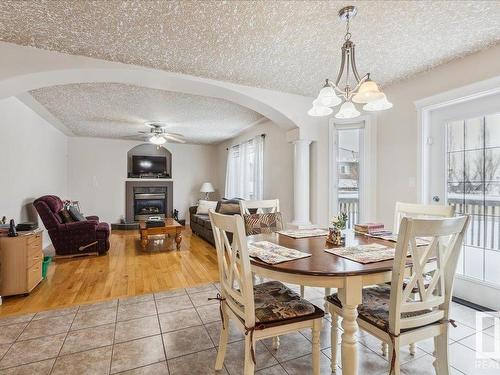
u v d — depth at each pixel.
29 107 4.19
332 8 1.90
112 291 2.95
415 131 3.10
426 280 1.91
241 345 1.98
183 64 2.76
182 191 8.01
